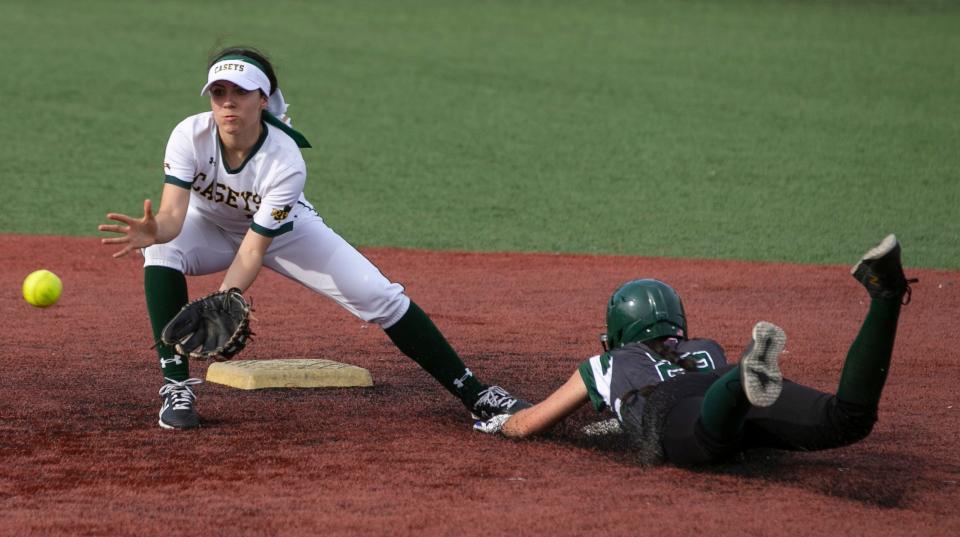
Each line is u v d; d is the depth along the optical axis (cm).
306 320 2709
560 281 3253
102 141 5259
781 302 2998
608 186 4738
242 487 1515
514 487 1520
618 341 1694
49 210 4125
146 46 7525
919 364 2350
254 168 1738
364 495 1484
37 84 6334
